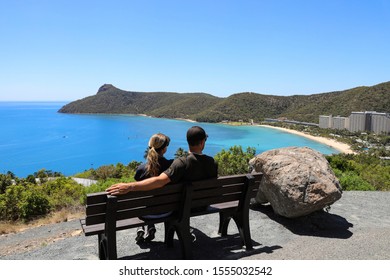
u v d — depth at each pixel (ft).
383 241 12.16
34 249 14.78
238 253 11.62
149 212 10.29
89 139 602.85
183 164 10.37
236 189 11.95
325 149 424.87
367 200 22.41
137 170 11.74
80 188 43.55
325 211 16.84
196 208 11.46
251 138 550.36
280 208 15.06
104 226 10.16
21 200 32.14
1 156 427.33
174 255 11.82
